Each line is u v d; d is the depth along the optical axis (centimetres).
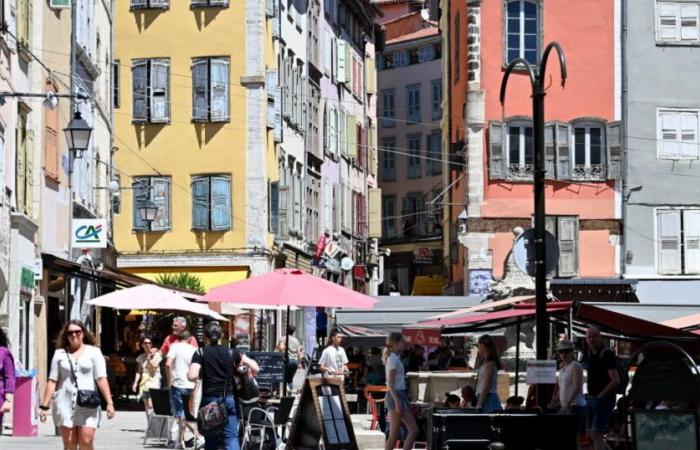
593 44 5409
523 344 3703
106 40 4978
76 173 4128
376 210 8694
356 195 8325
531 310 2373
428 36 9838
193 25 5647
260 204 5588
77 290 4131
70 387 1817
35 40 3516
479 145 5369
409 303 4416
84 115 4266
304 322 6606
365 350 5275
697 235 5375
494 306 2539
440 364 4031
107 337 4809
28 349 3378
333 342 3669
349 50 7981
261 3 5609
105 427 3106
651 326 2305
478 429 1708
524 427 1711
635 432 1495
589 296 5112
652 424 1487
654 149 5394
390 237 10050
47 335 3791
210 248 5606
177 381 2505
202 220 5612
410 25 10212
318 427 2166
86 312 4309
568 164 5381
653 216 5384
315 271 6912
